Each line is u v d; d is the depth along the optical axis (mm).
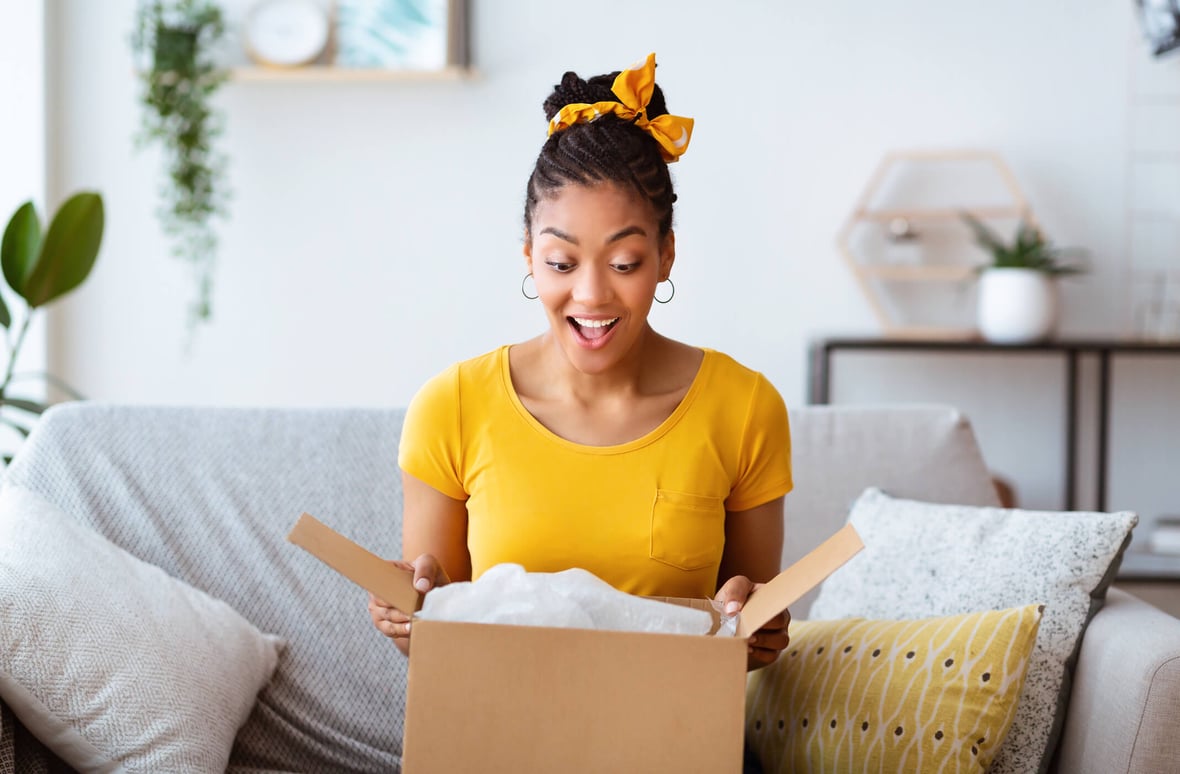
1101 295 3430
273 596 1805
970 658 1425
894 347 3146
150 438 1901
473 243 3492
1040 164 3412
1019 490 3482
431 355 3521
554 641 1039
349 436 1933
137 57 3342
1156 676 1342
